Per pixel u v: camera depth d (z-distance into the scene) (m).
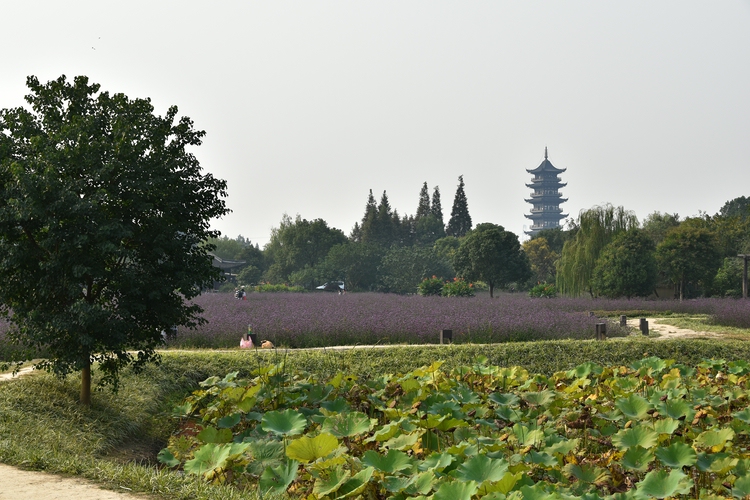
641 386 10.95
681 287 47.50
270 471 6.68
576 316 25.91
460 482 5.55
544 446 7.61
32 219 10.22
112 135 10.88
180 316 11.35
